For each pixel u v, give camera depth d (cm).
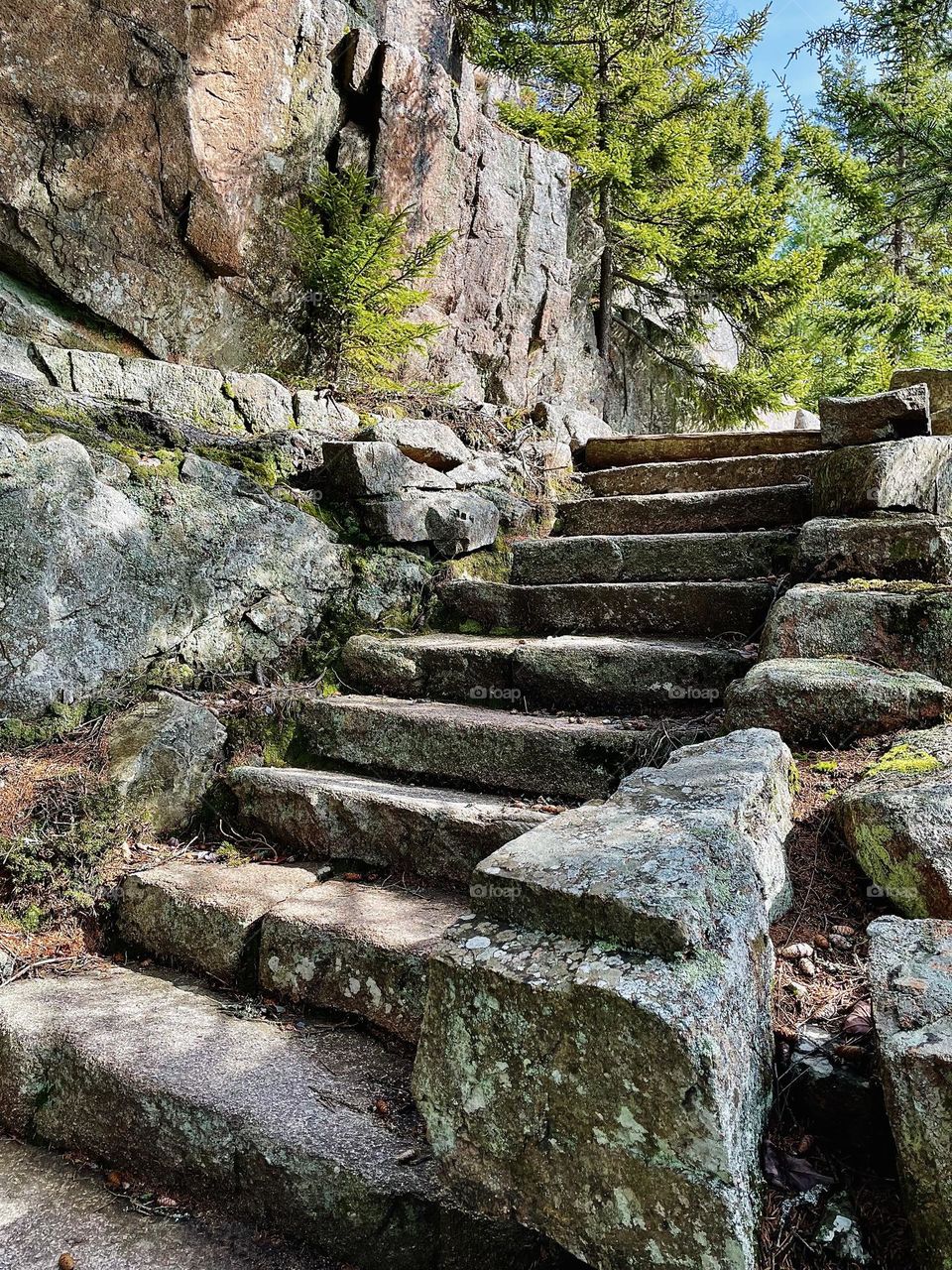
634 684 272
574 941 121
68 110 312
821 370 1034
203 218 352
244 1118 150
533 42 648
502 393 543
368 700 291
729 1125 102
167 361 354
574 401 643
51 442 255
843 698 204
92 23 312
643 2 614
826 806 182
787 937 155
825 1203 114
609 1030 108
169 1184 159
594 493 475
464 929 129
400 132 434
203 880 218
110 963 213
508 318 538
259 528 308
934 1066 102
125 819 237
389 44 422
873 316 920
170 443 302
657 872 125
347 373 420
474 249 502
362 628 335
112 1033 177
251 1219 150
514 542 398
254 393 346
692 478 449
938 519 270
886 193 909
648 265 726
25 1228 149
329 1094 158
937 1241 101
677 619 313
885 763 184
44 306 321
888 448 302
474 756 250
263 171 375
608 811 154
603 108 671
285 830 244
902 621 226
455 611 356
